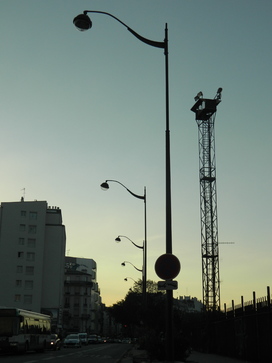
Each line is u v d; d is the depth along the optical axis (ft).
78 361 86.43
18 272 325.42
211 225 201.87
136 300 346.33
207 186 206.90
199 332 125.80
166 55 54.65
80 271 456.04
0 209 336.29
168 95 53.62
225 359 82.12
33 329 119.14
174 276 44.62
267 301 65.77
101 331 538.88
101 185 102.78
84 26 52.95
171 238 49.98
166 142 52.54
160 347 63.98
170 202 50.83
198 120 214.48
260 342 69.56
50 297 331.36
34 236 333.62
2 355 108.88
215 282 195.21
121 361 92.07
